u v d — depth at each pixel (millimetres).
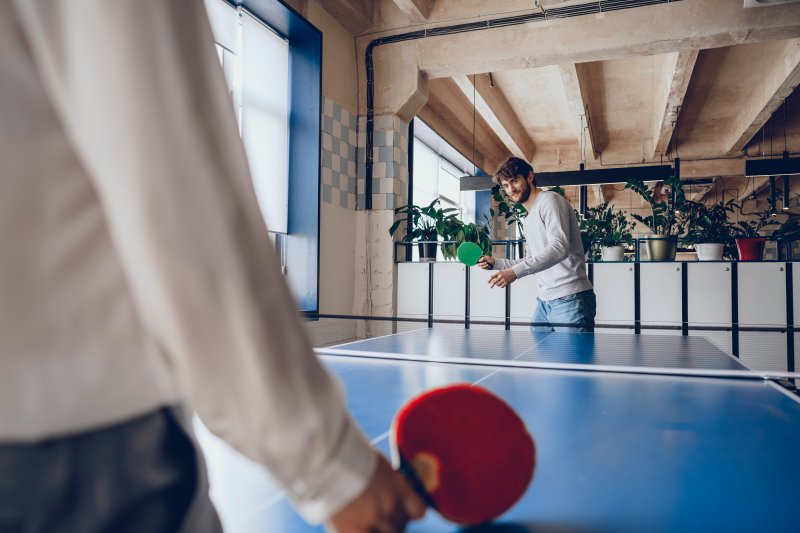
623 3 4922
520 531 562
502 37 5242
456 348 2137
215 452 877
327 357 1929
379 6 5578
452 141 8641
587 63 6914
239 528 581
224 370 292
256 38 4605
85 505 298
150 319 297
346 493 326
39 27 278
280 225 4895
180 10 297
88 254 311
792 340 4531
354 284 5547
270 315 301
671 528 564
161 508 326
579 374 1568
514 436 582
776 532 553
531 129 9562
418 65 5469
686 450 835
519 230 5766
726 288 4672
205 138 294
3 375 283
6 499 279
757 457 799
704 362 1766
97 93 272
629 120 9234
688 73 6254
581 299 3021
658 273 4809
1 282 285
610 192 13891
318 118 4910
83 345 305
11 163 288
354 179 5590
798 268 4543
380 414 1077
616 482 699
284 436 303
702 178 10312
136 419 320
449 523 590
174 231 276
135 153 272
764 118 7859
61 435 294
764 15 4637
